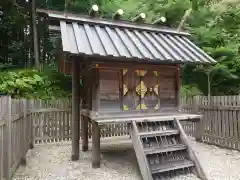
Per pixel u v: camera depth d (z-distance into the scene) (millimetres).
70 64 6633
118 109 4949
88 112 5301
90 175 4363
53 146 6805
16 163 4191
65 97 9820
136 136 4262
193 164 4328
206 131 7129
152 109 5258
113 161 5281
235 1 10914
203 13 11180
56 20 5289
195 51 5684
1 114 3277
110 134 8461
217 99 6719
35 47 12039
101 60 4758
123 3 10938
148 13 10703
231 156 5609
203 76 10859
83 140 6340
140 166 4023
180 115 5121
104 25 5652
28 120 6031
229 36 10359
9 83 8930
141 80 5176
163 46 5371
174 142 4699
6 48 13906
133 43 5148
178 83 5539
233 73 9836
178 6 11047
